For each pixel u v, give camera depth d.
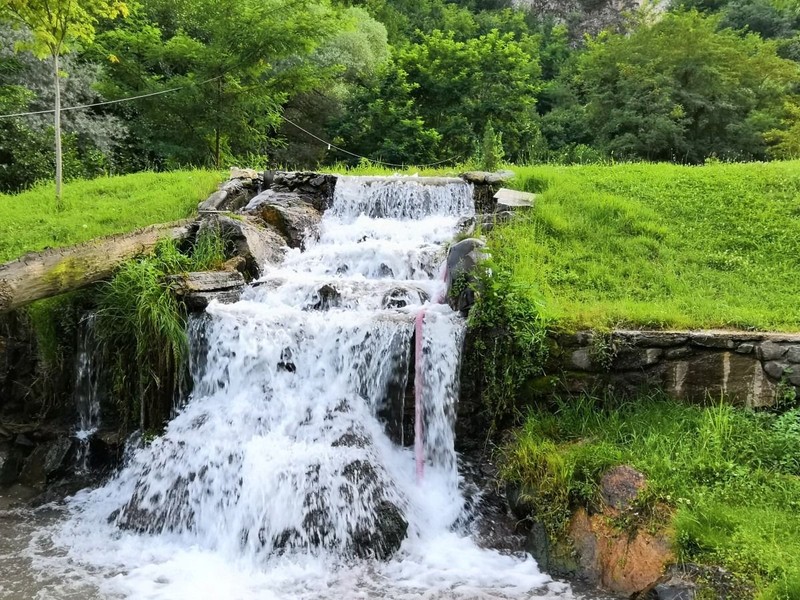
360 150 22.36
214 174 11.41
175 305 6.25
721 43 22.06
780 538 3.94
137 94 15.00
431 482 5.72
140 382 6.13
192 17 16.80
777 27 35.91
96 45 15.01
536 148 22.09
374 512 5.01
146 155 16.08
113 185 11.20
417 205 9.62
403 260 7.82
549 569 4.70
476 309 6.02
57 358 6.55
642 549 4.23
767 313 6.26
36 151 13.82
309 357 6.09
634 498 4.46
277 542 4.96
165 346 6.09
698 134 21.83
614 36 24.19
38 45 9.84
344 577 4.66
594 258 7.73
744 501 4.35
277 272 7.81
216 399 6.14
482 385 5.94
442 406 5.88
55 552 5.00
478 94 23.06
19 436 6.34
